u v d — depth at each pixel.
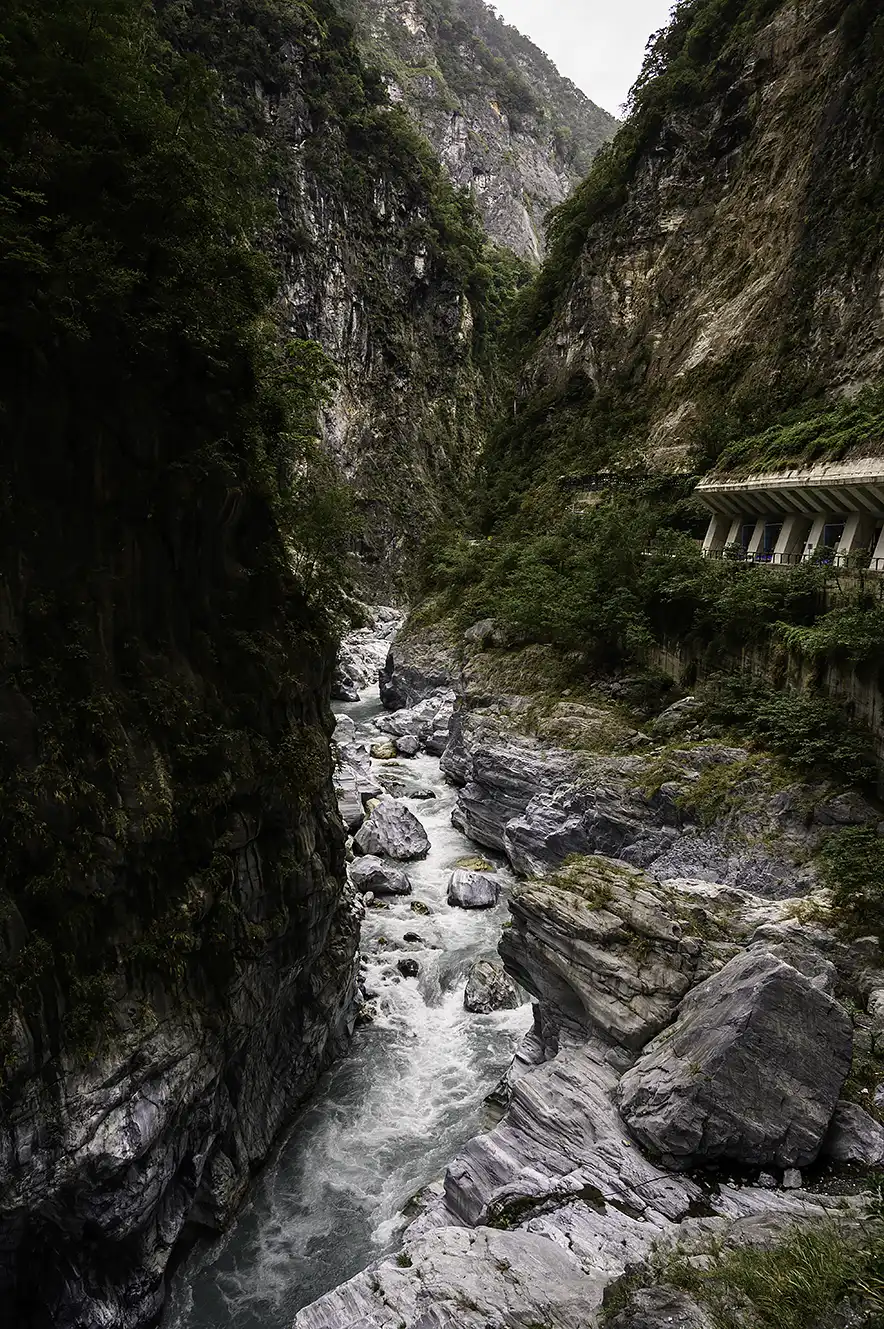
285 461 20.25
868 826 19.88
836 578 25.33
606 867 18.09
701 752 24.45
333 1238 13.84
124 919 11.77
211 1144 13.52
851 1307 7.48
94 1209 10.80
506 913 24.86
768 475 30.95
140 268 12.44
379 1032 19.41
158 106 13.08
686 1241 9.98
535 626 37.28
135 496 12.70
